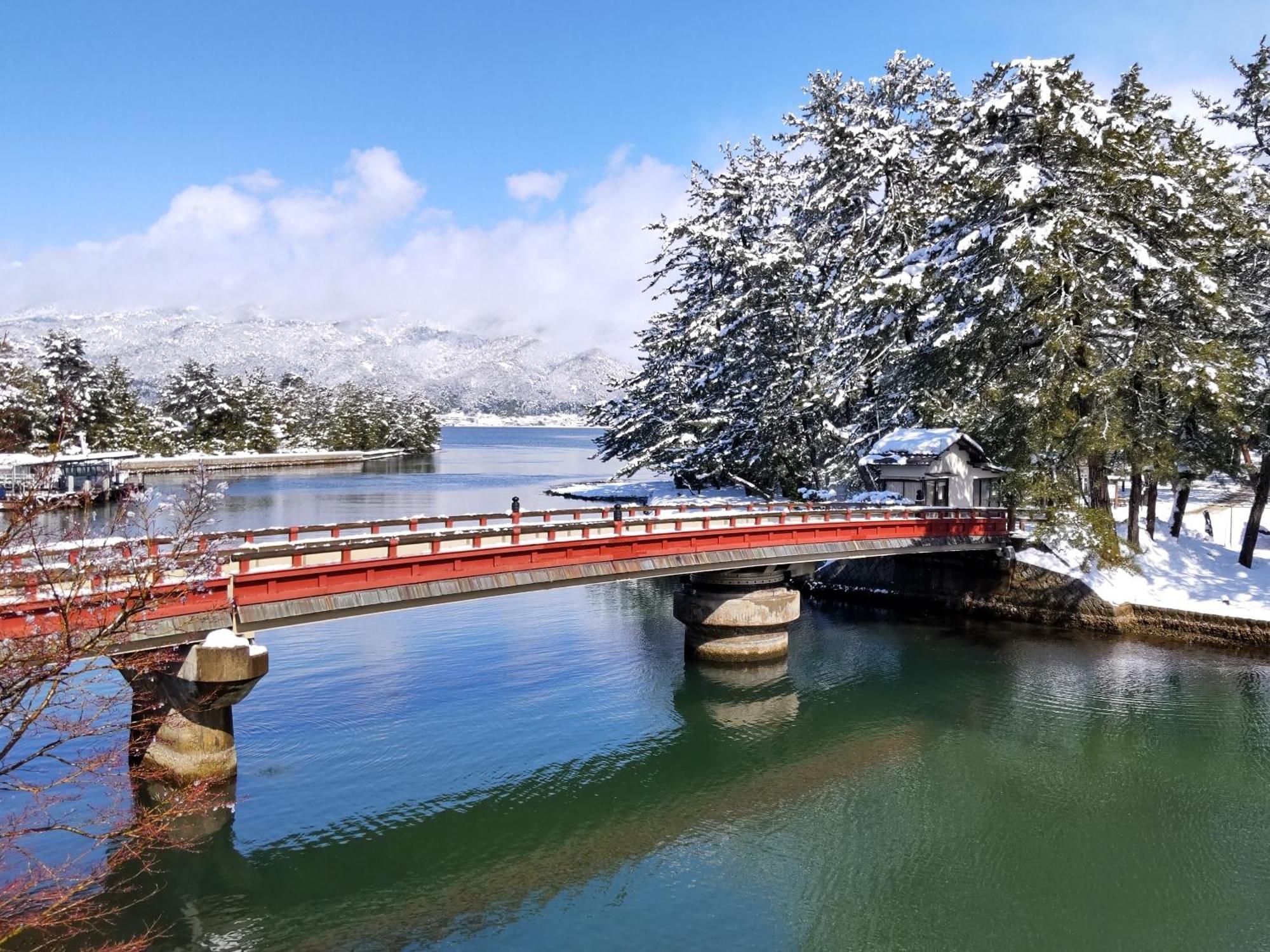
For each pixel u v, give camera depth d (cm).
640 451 7656
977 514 4150
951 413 4753
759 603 3391
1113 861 1978
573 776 2406
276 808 2158
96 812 1978
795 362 5850
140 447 12400
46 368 11081
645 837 2080
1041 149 3969
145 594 1216
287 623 2205
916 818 2184
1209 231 3778
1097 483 4231
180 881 1838
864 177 5159
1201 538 4741
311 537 5162
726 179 6106
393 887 1842
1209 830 2117
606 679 3234
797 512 3522
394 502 8312
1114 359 3978
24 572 1302
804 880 1897
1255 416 3981
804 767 2492
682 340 6488
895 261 4544
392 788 2288
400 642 3706
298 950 1619
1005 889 1866
